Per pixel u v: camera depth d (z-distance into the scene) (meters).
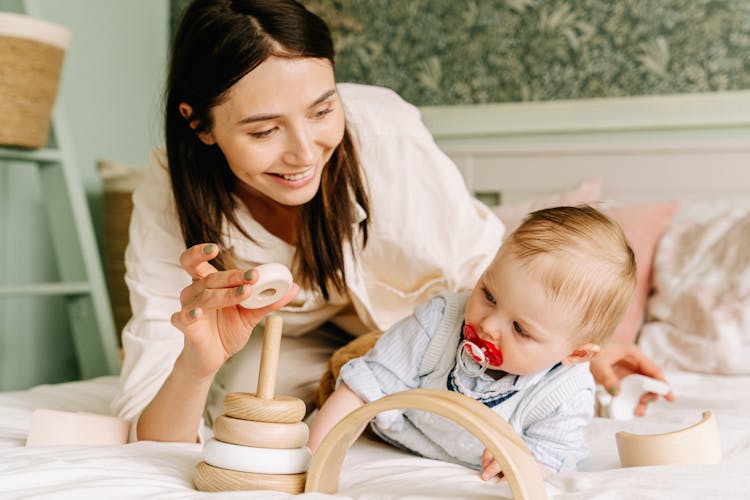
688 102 2.48
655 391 1.40
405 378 1.13
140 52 3.03
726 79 2.47
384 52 2.90
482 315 1.06
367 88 1.60
